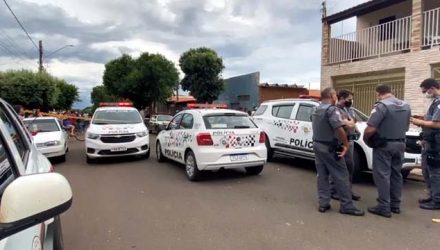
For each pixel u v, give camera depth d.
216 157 7.96
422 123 5.97
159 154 11.17
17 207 1.36
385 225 5.22
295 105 10.11
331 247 4.42
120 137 11.04
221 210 6.01
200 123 8.27
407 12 14.63
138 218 5.63
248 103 29.11
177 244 4.57
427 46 11.90
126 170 9.92
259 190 7.41
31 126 12.09
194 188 7.64
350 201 5.75
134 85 36.59
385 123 5.53
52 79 31.55
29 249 1.62
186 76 32.16
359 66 14.20
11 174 1.94
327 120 5.70
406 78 12.33
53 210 1.46
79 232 5.03
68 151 14.76
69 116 29.19
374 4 13.43
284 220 5.46
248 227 5.16
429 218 5.54
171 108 43.41
